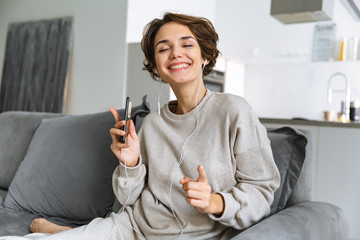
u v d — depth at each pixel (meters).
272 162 1.18
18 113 2.29
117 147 1.23
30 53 4.84
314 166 2.58
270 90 5.64
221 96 1.27
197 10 5.50
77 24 4.52
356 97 5.08
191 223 1.18
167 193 1.23
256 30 5.77
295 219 1.17
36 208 1.73
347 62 5.14
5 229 1.50
